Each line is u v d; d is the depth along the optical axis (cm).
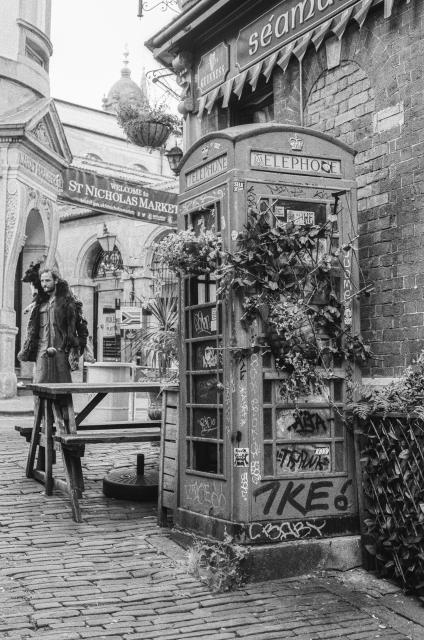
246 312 513
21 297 2012
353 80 671
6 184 1755
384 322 616
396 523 491
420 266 587
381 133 634
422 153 592
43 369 931
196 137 934
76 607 443
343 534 528
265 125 542
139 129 1223
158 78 1179
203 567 513
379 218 628
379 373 617
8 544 566
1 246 1742
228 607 452
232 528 504
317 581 501
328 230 543
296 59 744
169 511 630
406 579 481
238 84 827
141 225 3028
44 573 502
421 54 598
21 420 1386
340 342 545
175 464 595
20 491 736
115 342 2775
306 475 520
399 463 491
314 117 718
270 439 516
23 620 421
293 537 513
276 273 523
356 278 555
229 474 514
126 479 740
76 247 3269
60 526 618
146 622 425
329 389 538
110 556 543
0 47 1877
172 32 913
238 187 522
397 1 620
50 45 2108
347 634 417
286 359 518
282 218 533
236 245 521
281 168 535
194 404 568
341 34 675
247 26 823
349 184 554
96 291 3300
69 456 666
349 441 537
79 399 1698
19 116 1792
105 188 1644
